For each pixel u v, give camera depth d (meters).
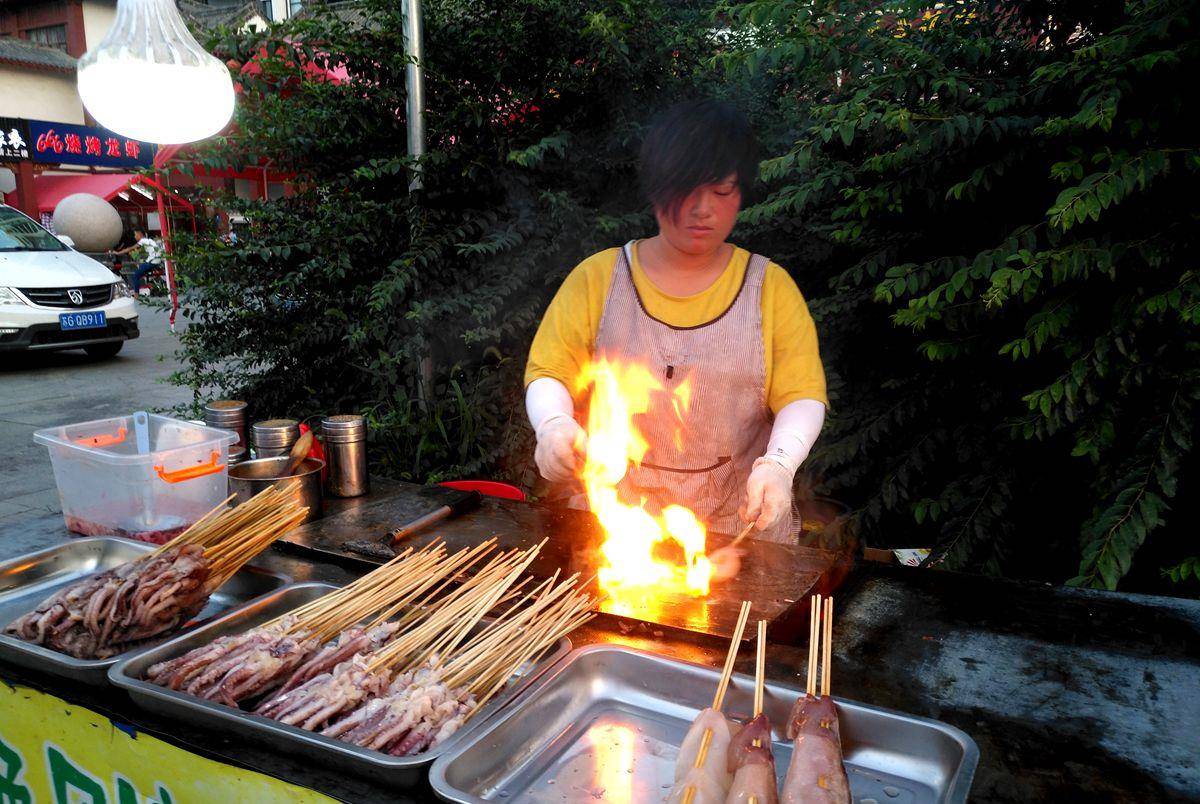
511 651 1.64
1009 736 1.41
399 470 5.16
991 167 3.01
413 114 5.03
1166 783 1.29
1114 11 3.28
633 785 1.38
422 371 5.30
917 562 3.52
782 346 2.34
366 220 5.15
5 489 5.97
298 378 5.62
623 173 5.20
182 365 10.64
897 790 1.33
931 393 3.62
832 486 3.94
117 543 2.24
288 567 2.14
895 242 3.65
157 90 2.48
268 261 5.32
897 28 3.51
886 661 1.67
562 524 2.37
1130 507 2.73
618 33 4.77
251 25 5.38
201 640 1.72
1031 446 3.40
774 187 4.71
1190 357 2.80
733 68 3.42
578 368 2.51
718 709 1.41
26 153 19.98
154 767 1.48
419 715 1.41
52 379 9.84
